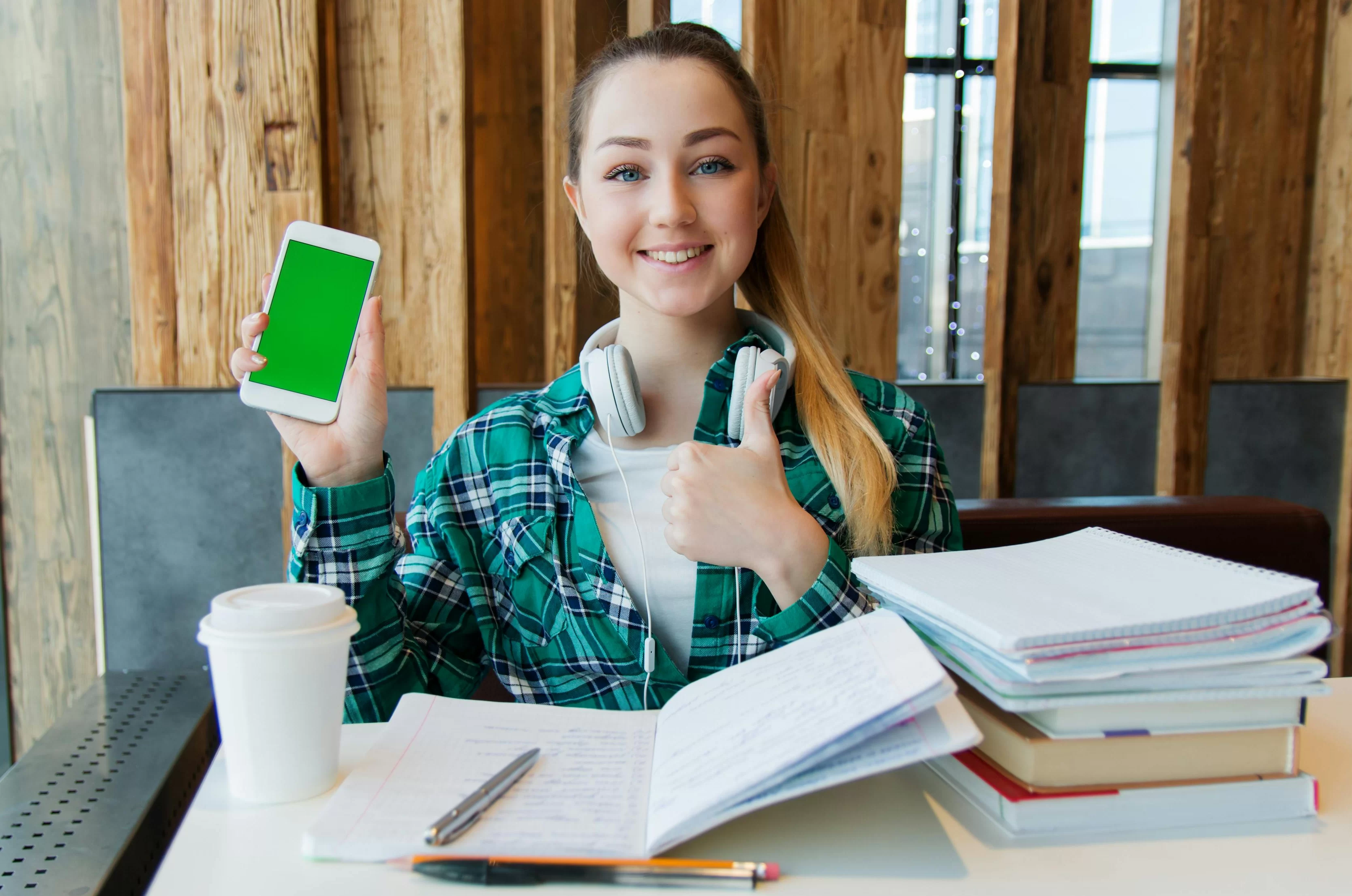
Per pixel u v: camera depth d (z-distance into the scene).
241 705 0.58
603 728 0.68
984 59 3.42
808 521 0.80
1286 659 0.56
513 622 1.01
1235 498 1.47
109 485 2.12
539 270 2.92
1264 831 0.56
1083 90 3.26
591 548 0.97
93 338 2.43
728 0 2.97
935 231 3.51
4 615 2.42
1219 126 3.29
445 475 1.05
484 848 0.52
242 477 2.16
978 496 3.12
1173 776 0.57
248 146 2.12
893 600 0.67
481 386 2.54
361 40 2.36
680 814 0.51
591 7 2.71
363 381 0.81
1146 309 3.54
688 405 1.04
